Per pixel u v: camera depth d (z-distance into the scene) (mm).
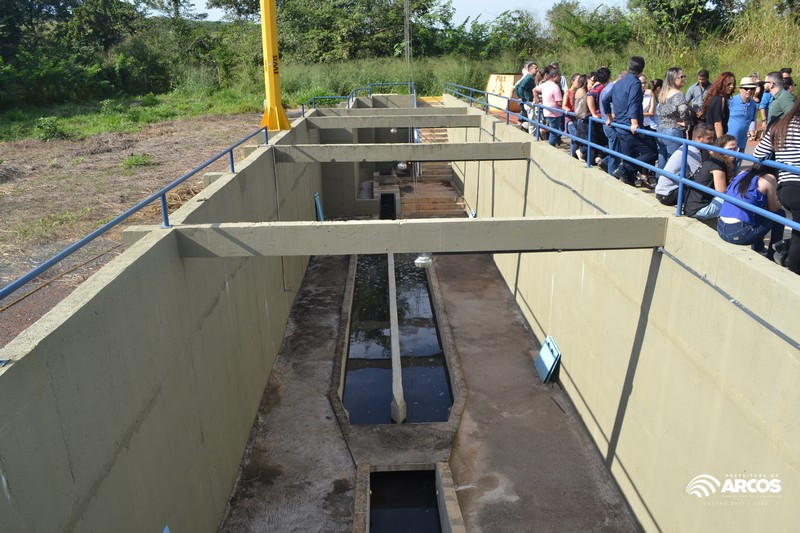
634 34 26234
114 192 9586
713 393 4984
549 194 9781
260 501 7238
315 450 8141
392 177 21797
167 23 35594
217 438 6949
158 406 5230
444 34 33531
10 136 15391
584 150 9609
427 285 14664
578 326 8523
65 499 3664
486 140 14664
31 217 8234
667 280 5781
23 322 5078
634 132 7105
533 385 9562
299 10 33250
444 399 9984
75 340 3881
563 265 9172
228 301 7633
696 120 7938
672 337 5703
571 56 25469
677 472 5621
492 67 28234
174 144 14141
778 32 16875
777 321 4129
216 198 7219
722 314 4832
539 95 12102
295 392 9508
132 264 4805
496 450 8031
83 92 25438
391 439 8305
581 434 8312
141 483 4809
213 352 6934
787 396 4043
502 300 12844
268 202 10305
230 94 24719
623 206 6766
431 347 11750
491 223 5832
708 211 5617
